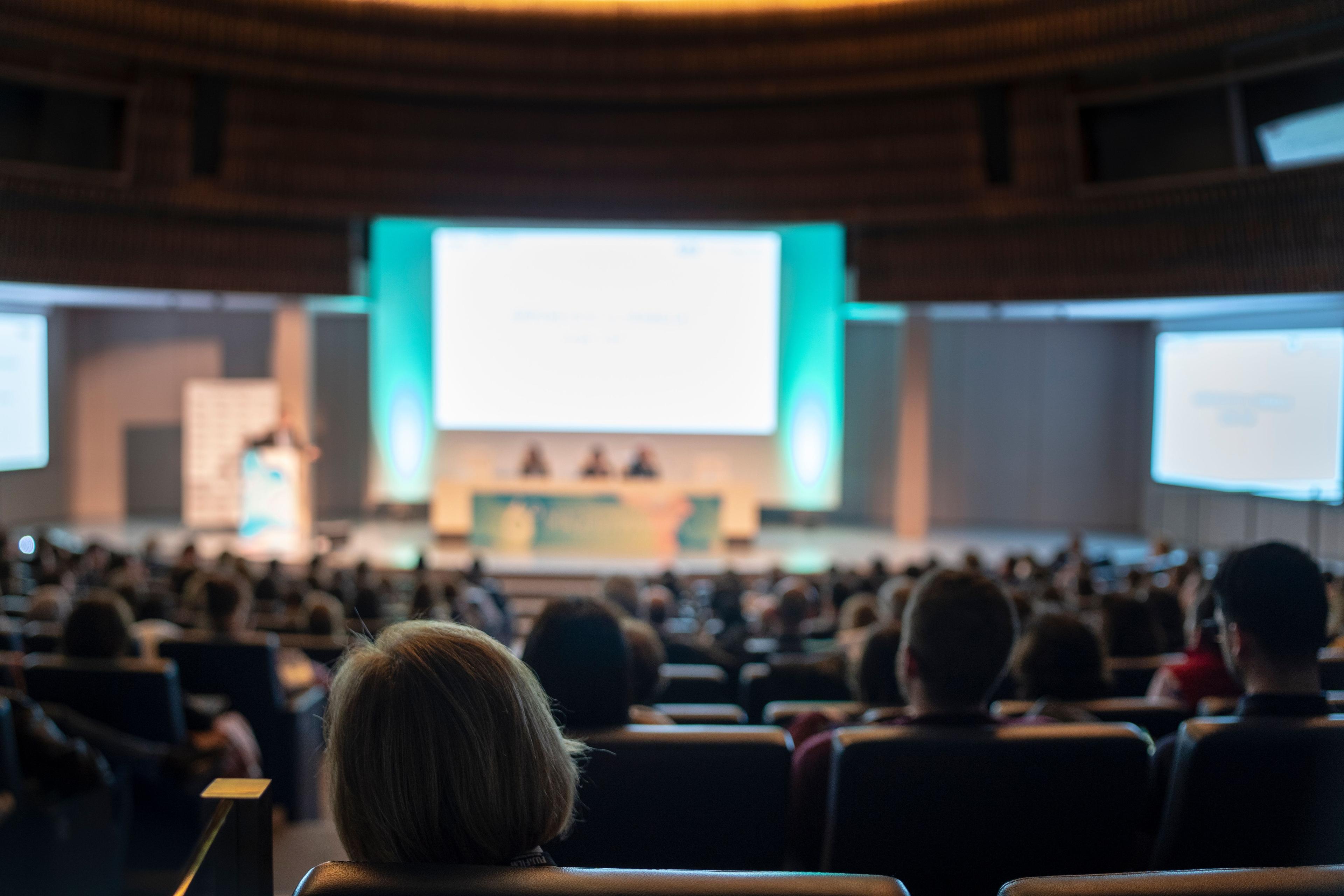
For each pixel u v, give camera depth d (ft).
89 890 9.67
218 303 40.86
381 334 42.34
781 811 5.92
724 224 39.78
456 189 38.96
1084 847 5.60
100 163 35.94
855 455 47.14
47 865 9.26
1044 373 46.68
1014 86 36.94
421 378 42.52
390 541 37.91
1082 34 34.81
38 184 34.53
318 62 37.09
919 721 6.22
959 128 37.83
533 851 3.22
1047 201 36.86
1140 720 8.39
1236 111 33.68
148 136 36.06
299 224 38.70
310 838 12.58
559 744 3.31
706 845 5.97
